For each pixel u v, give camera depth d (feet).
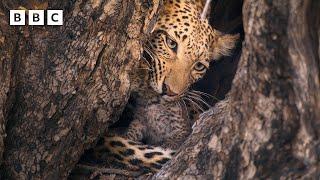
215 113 22.59
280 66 18.49
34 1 24.67
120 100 26.37
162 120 32.37
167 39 31.19
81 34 24.89
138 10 25.75
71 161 26.30
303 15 18.02
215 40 33.32
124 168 29.01
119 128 32.09
